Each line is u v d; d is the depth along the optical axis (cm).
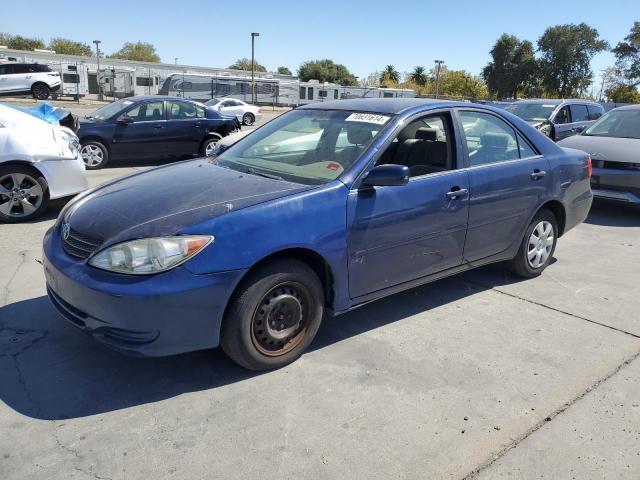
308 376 322
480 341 376
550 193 479
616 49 6009
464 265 424
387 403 299
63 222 339
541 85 6506
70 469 242
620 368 345
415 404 299
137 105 1135
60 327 371
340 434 271
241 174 367
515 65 6556
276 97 4341
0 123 622
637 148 751
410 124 381
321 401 298
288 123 434
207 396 300
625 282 505
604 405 304
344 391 309
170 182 359
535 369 341
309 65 8906
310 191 324
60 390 301
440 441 269
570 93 6419
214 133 1217
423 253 384
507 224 448
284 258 313
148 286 275
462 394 310
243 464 248
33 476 237
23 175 629
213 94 4059
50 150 643
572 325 407
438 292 464
